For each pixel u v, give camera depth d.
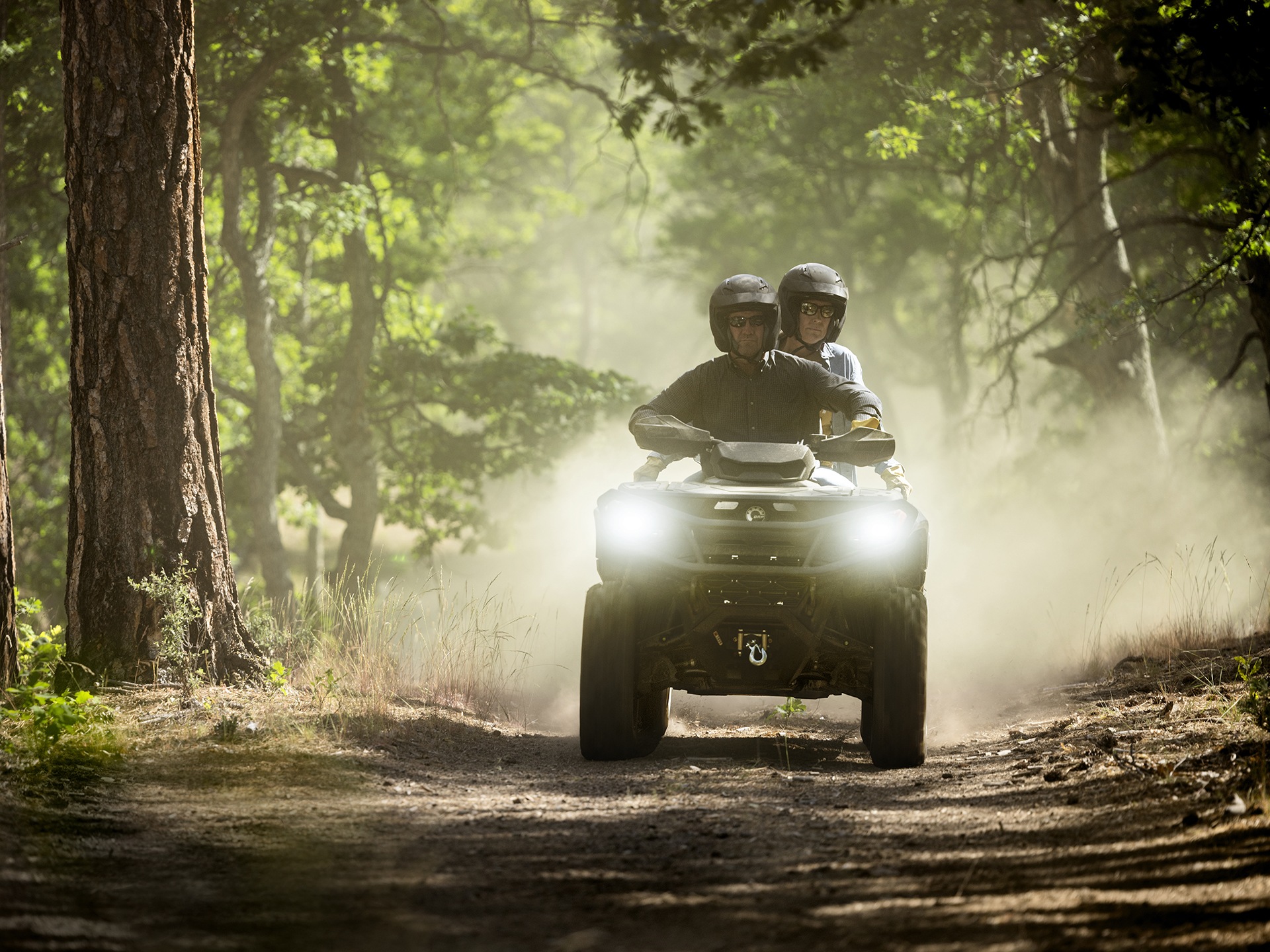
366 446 53.31
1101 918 9.93
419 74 63.09
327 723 19.44
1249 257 33.88
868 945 9.48
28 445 57.50
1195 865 11.23
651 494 17.45
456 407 57.09
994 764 17.64
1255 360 55.91
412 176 68.75
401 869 11.89
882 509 17.08
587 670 17.89
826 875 11.50
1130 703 21.27
